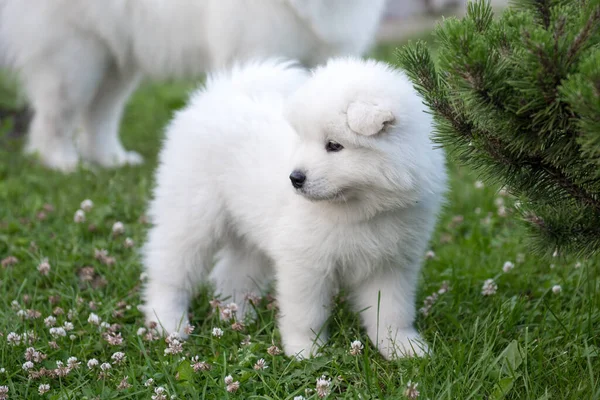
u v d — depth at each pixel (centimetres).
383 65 181
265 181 184
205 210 191
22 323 190
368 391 175
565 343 184
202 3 243
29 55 265
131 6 251
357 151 173
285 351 185
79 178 252
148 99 362
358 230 179
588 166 167
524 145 165
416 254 183
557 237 172
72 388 179
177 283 195
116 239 221
